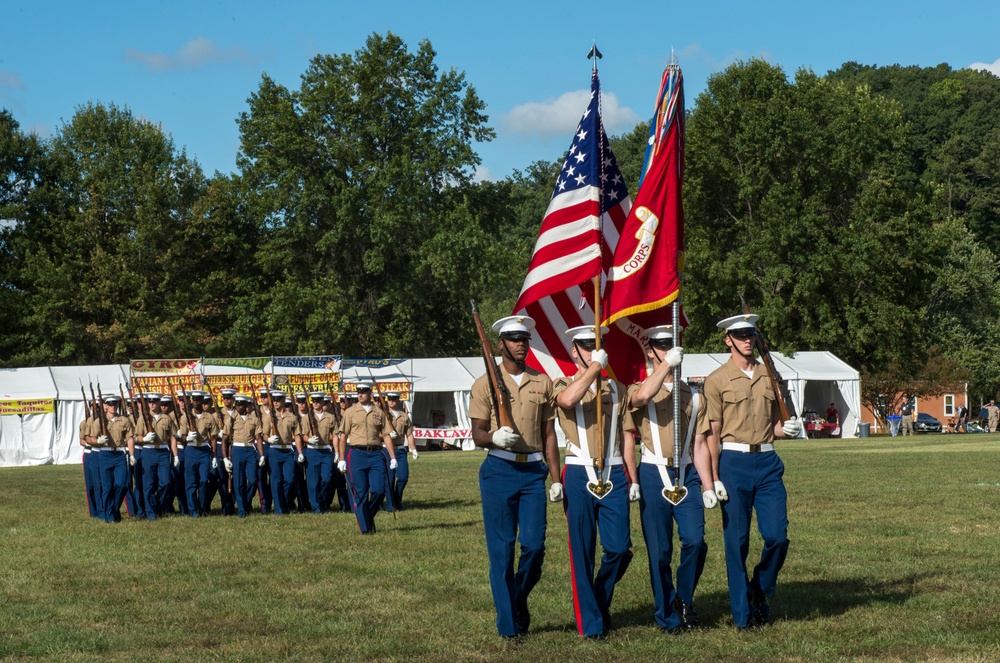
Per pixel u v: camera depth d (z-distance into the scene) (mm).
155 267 61500
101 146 62406
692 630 8578
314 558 13211
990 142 94438
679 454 8586
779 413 8859
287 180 57625
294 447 20125
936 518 15500
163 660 7941
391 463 18547
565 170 10164
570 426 8578
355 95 59938
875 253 57594
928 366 64625
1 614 9867
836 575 10938
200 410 20531
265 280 62219
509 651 8008
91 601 10500
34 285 59656
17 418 44812
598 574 8578
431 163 58844
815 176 59875
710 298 59938
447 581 11266
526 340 8508
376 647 8211
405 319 59969
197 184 62781
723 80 62594
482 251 57219
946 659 7445
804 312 58969
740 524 8664
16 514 20609
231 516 19906
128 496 20797
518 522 8602
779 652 7754
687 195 62375
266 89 60719
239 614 9703
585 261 9969
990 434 54344
